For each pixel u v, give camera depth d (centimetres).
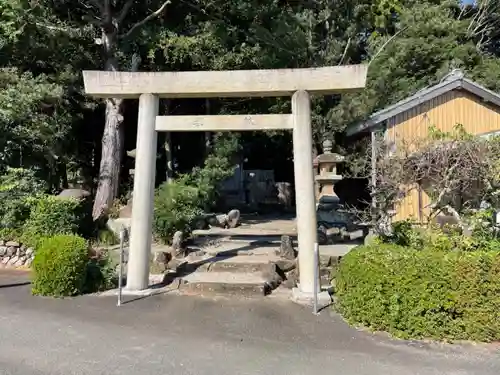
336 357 389
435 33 1484
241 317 503
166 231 880
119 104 1140
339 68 585
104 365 368
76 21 1195
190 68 1210
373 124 980
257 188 1827
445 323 430
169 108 1412
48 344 415
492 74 1380
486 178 641
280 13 1291
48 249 589
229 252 792
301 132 593
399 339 433
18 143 988
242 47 1142
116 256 773
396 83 1362
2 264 780
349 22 1388
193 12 1251
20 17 995
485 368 366
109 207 1062
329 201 1040
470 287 424
